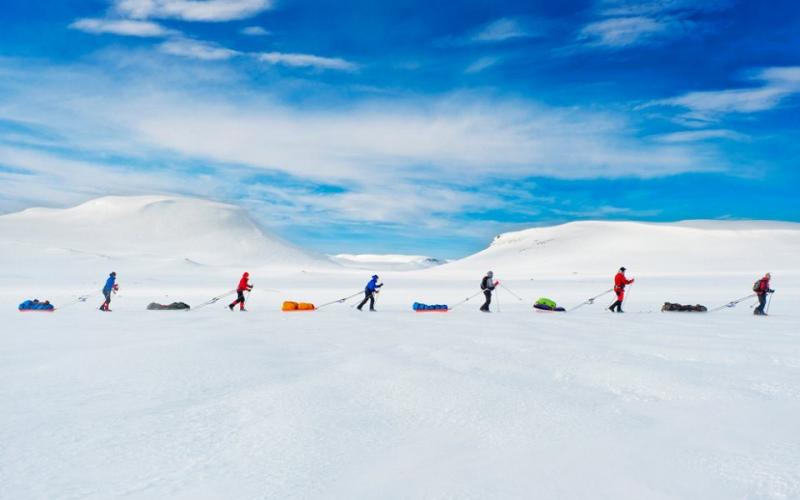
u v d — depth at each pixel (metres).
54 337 13.18
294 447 4.71
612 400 6.12
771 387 6.55
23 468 4.33
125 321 18.03
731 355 8.95
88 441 4.97
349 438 4.93
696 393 6.28
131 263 116.12
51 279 77.38
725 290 47.19
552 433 4.91
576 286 57.66
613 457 4.22
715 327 14.49
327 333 13.35
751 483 3.66
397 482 3.87
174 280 79.44
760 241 130.38
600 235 155.50
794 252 121.81
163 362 8.95
